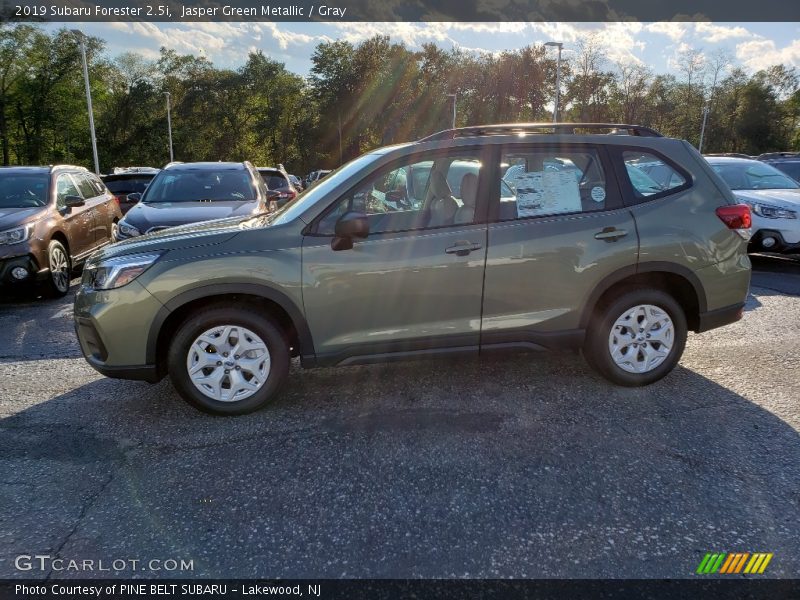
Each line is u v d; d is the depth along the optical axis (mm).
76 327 3844
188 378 3660
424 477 3020
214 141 68750
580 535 2549
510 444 3348
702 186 4059
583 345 4133
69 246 7836
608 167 3965
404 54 72188
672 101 68750
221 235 3717
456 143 3871
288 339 3883
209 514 2740
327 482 2990
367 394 4074
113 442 3457
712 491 2861
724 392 4047
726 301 4102
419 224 3820
